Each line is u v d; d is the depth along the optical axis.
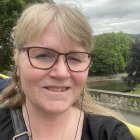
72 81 0.30
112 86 16.31
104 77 17.44
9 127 0.34
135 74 12.74
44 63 0.30
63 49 0.30
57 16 0.30
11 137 0.33
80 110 0.35
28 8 0.31
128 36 18.50
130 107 2.84
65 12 0.30
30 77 0.30
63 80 0.30
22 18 0.31
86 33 0.30
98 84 17.02
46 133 0.32
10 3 3.27
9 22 3.23
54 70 0.30
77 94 0.31
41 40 0.30
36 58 0.30
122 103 2.94
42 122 0.32
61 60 0.30
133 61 12.81
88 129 0.33
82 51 0.31
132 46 13.16
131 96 2.86
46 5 0.31
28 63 0.30
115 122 0.32
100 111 0.37
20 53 0.31
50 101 0.30
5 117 0.35
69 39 0.30
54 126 0.32
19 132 0.33
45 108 0.30
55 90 0.30
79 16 0.30
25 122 0.33
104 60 17.28
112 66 17.50
